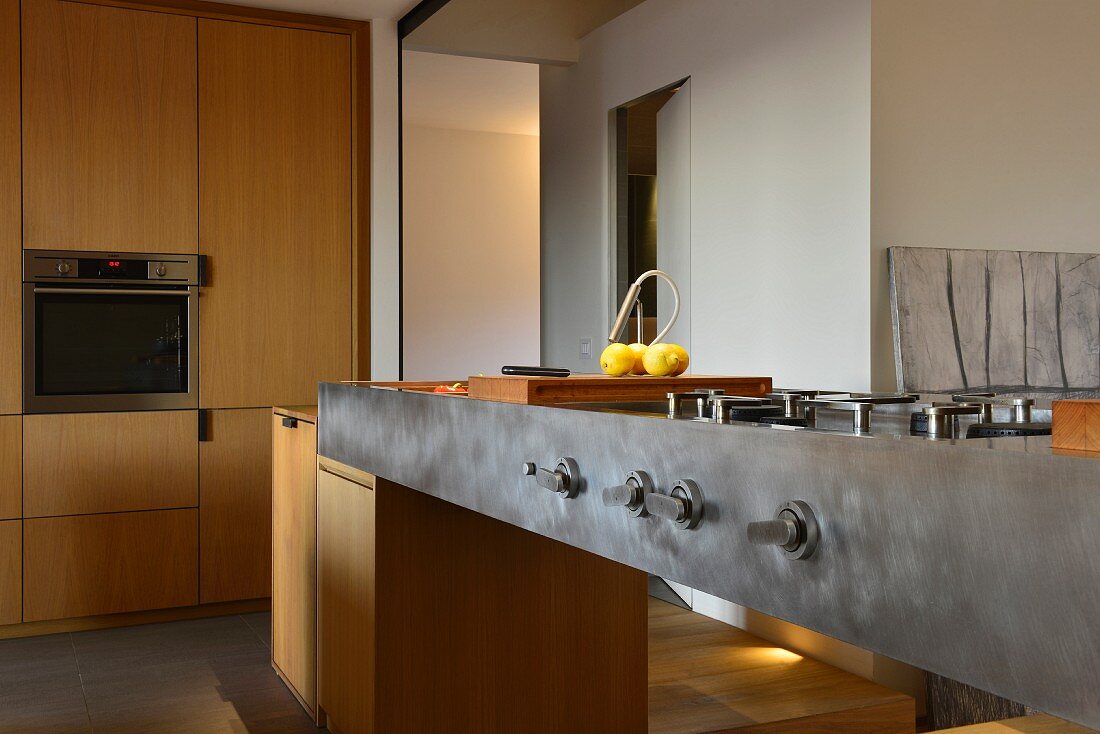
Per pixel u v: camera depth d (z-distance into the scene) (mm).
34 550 3898
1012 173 3578
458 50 5113
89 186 3984
